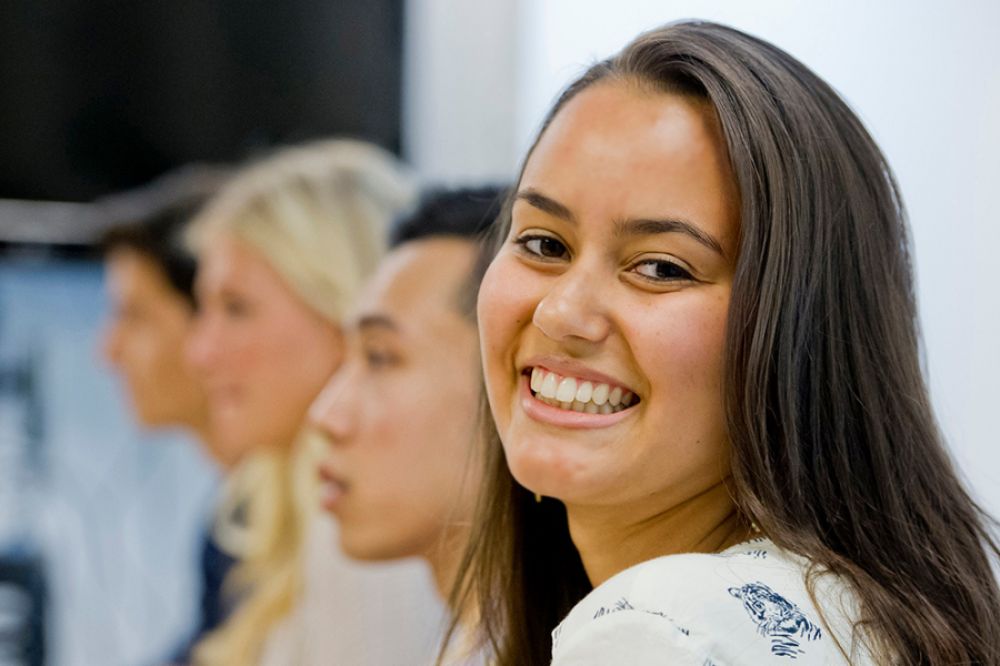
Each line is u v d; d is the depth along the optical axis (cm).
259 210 242
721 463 97
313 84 252
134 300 244
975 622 99
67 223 245
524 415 99
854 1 242
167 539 242
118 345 244
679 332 93
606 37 254
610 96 97
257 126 250
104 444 244
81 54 247
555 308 94
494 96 260
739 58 97
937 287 239
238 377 239
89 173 246
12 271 244
